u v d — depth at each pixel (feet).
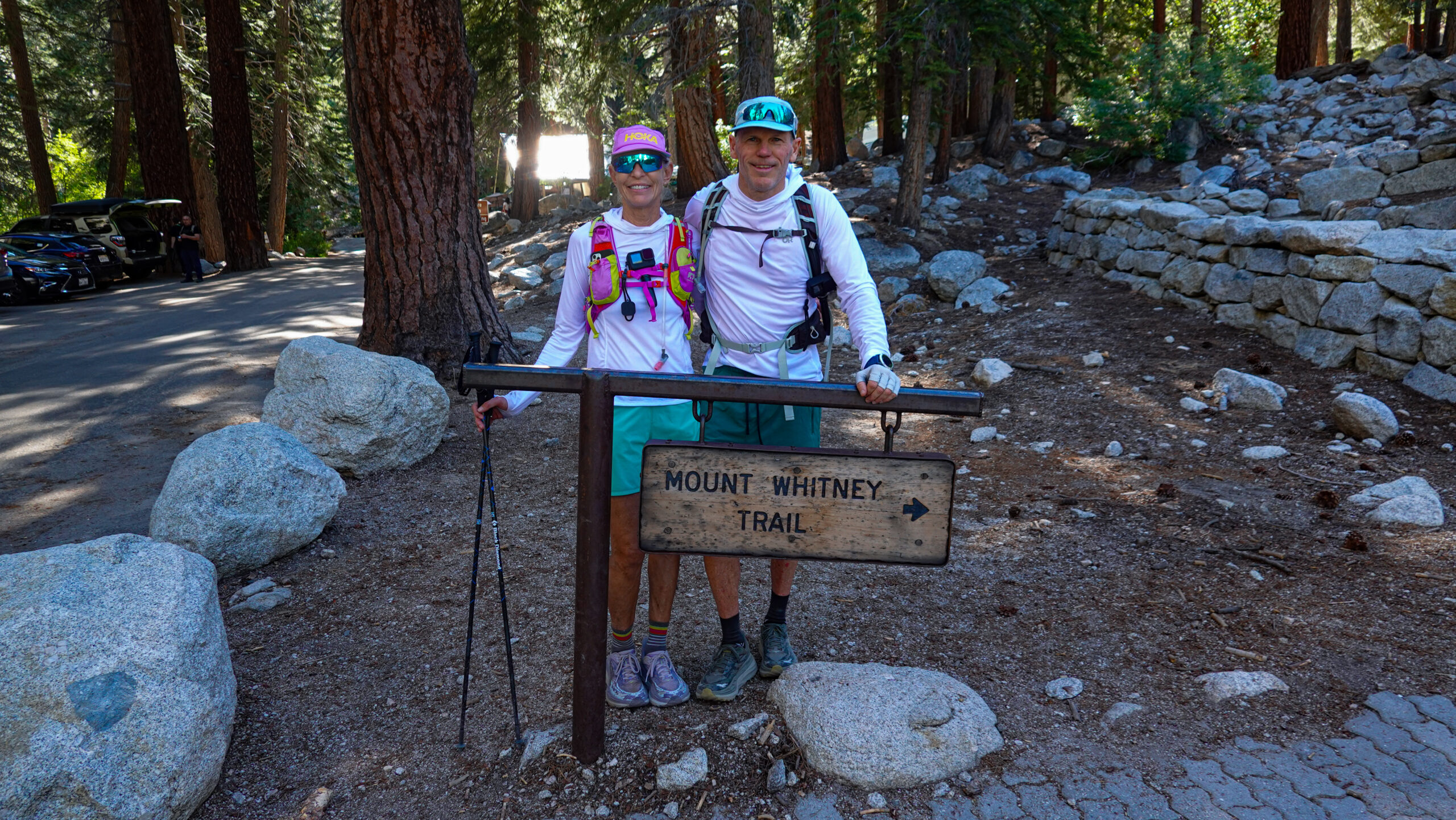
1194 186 35.94
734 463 7.65
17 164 101.40
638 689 9.55
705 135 56.34
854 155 71.10
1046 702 9.43
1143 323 25.32
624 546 9.09
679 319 9.00
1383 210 28.17
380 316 25.40
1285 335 21.63
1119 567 12.62
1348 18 76.18
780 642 10.17
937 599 12.05
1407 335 18.56
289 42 85.20
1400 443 16.31
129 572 8.82
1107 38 82.43
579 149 95.04
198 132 82.12
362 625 12.14
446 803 8.34
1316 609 10.93
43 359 31.14
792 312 9.02
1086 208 33.14
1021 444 18.83
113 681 7.88
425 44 23.93
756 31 43.80
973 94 67.97
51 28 80.94
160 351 31.55
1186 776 8.06
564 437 21.42
